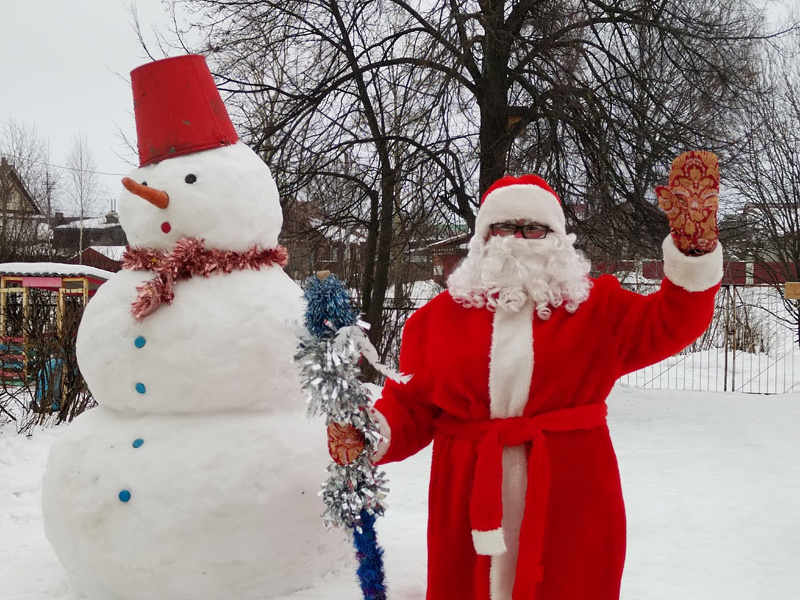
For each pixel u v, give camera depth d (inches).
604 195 406.6
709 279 81.3
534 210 95.0
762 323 792.3
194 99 131.1
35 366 346.3
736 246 778.8
